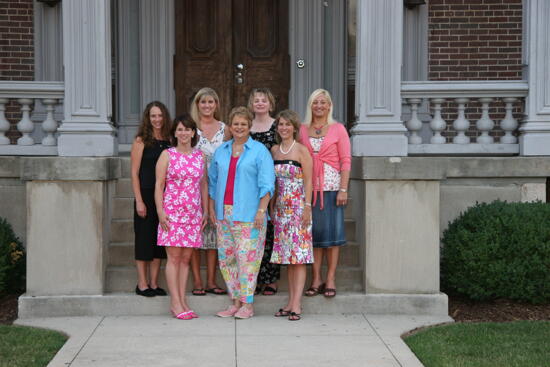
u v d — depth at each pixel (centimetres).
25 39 902
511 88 686
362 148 646
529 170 677
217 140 594
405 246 606
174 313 575
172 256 567
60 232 593
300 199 556
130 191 691
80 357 466
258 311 595
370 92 647
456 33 920
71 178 588
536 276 608
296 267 570
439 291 614
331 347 493
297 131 563
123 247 636
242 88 950
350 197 691
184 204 556
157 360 459
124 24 938
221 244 566
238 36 948
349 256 646
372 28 645
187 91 946
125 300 592
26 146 684
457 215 687
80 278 595
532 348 491
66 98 638
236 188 548
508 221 611
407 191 604
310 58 943
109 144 640
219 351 480
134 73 944
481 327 555
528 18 680
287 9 944
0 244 624
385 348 491
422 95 698
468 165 678
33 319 581
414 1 907
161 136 586
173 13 938
